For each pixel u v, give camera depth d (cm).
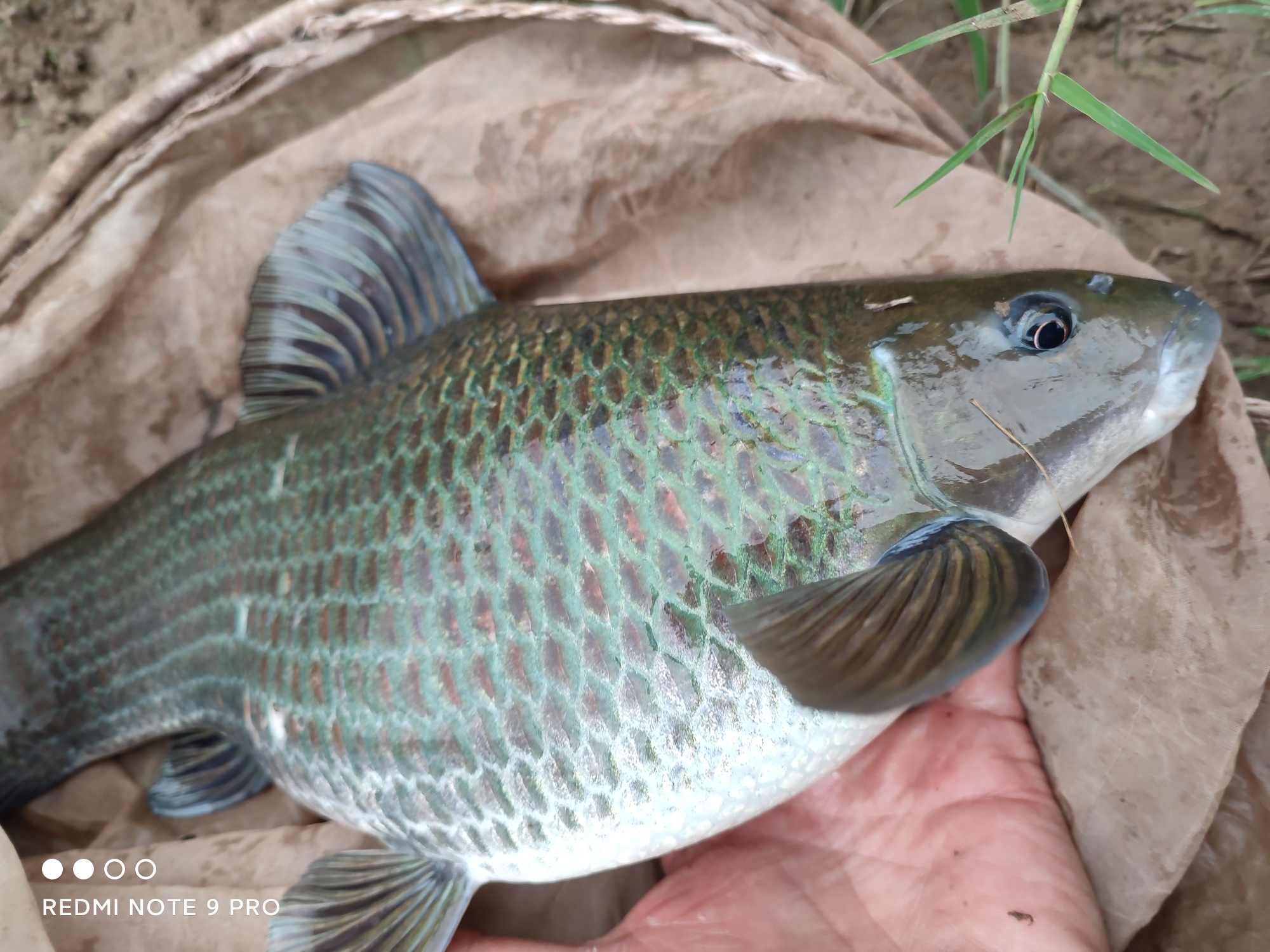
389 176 26
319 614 24
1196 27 33
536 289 28
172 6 35
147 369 29
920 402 21
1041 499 22
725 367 21
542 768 22
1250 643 22
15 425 28
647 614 21
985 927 23
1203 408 23
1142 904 23
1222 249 33
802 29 27
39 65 35
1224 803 24
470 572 22
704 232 27
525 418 22
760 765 22
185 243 28
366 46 26
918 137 25
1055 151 34
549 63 26
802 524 21
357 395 25
